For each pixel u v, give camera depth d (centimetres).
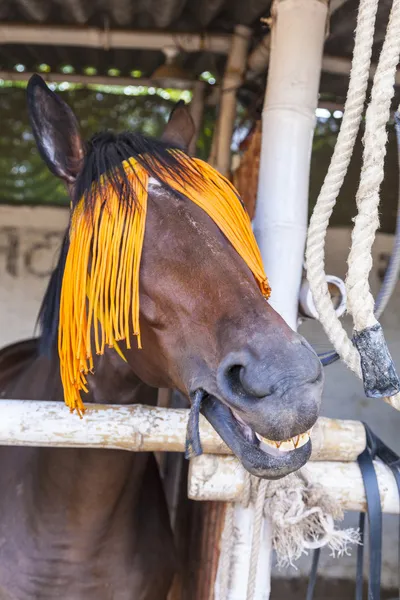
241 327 95
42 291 337
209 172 117
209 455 128
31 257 336
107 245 109
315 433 127
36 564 150
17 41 241
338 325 105
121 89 340
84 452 139
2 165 335
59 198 340
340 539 124
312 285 106
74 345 115
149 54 280
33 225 336
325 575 330
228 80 240
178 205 110
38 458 150
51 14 234
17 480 160
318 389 88
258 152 179
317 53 147
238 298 100
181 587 212
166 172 113
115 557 156
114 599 156
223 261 104
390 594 329
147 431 123
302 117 145
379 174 96
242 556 136
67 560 150
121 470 142
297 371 87
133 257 107
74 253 114
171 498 245
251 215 185
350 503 129
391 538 333
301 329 316
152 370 116
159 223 108
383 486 128
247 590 123
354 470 129
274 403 85
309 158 148
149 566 166
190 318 103
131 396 138
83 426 122
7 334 336
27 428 121
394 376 97
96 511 146
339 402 331
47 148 128
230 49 238
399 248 101
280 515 122
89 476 142
